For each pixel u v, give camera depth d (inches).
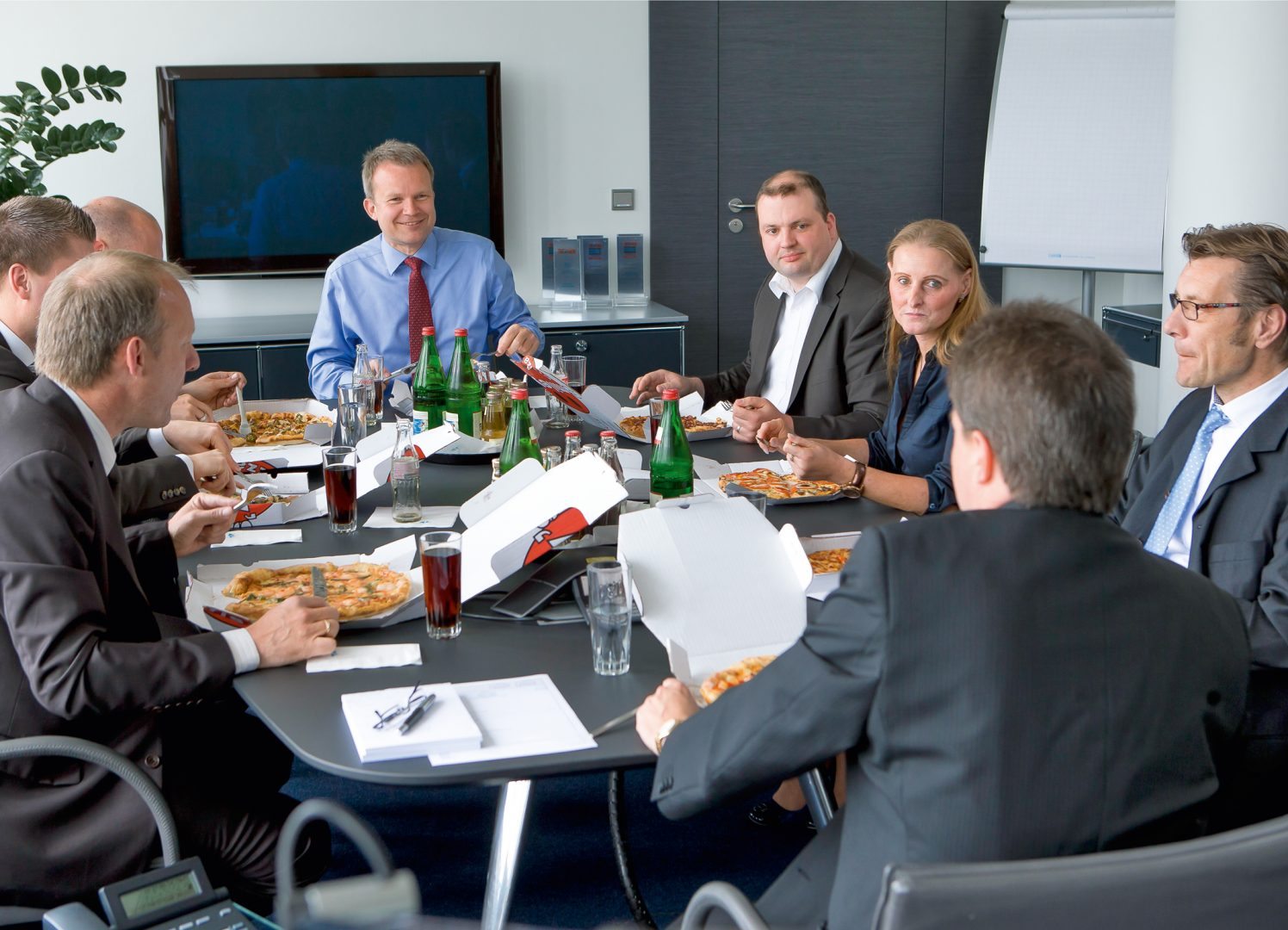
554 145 222.8
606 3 219.9
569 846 98.8
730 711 48.8
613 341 209.0
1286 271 75.0
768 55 227.5
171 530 78.5
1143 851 40.2
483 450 111.5
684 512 72.6
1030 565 44.1
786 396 132.6
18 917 62.6
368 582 74.7
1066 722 43.1
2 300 92.8
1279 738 70.2
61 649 62.0
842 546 80.8
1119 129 219.0
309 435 113.4
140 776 61.6
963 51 234.2
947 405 100.7
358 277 157.3
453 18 214.4
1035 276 248.2
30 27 199.3
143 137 206.8
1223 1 170.7
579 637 69.4
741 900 44.8
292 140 209.9
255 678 63.9
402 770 53.9
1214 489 75.6
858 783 47.4
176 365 72.7
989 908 38.5
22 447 65.3
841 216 236.5
